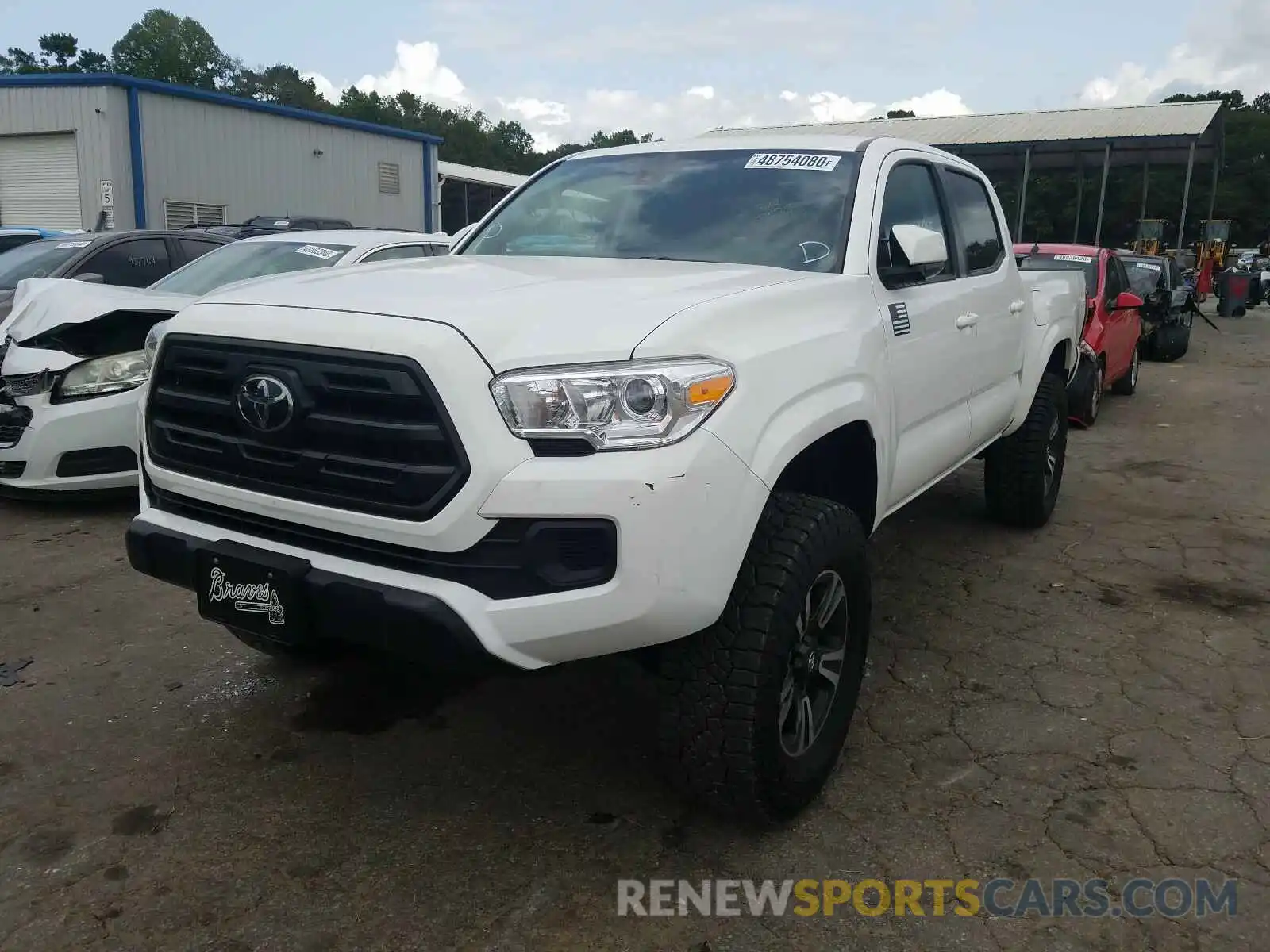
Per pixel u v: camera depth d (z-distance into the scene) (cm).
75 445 568
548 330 243
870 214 356
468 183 4031
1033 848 281
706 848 282
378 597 242
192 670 389
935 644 420
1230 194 7275
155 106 2231
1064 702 368
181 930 246
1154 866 272
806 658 292
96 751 329
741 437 252
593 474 232
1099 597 477
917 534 574
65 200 2219
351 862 274
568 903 258
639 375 236
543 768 323
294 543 264
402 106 10681
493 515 233
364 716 355
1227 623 446
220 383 271
